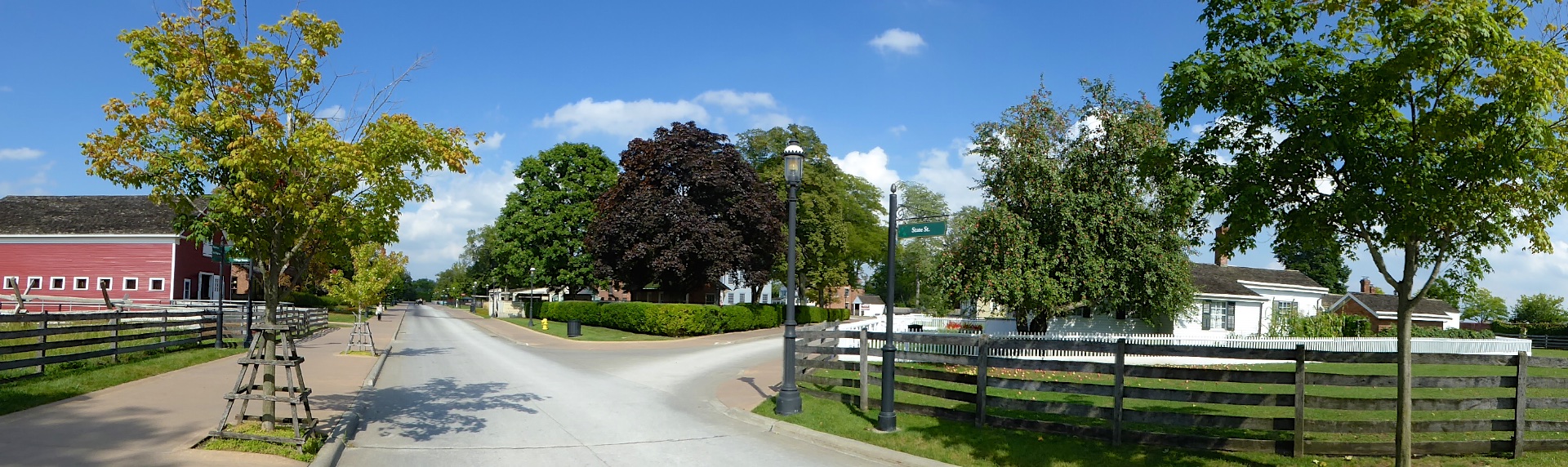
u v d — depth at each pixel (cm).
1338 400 841
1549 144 671
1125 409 928
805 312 5153
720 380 1656
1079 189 2128
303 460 762
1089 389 953
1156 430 1030
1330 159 705
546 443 952
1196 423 893
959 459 891
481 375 1736
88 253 4200
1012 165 2133
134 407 1012
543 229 5300
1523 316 6206
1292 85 699
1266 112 736
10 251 4169
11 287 4153
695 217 3997
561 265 5403
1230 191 747
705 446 959
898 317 2934
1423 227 654
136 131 798
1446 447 828
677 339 3431
